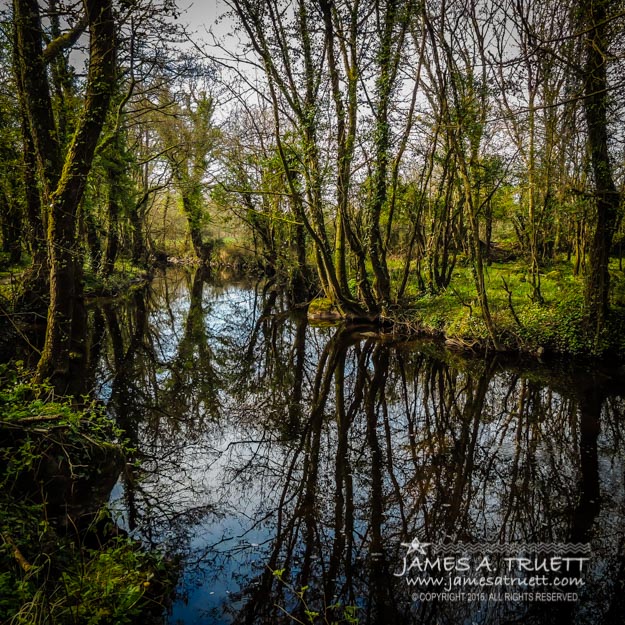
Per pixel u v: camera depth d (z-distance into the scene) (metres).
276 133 14.23
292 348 14.78
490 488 6.34
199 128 22.67
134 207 21.86
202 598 4.28
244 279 34.00
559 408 9.05
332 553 5.01
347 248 20.03
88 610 3.43
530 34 5.98
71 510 4.93
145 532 5.27
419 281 18.98
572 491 6.17
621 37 8.84
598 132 10.20
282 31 13.90
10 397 4.34
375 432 8.43
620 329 11.08
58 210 6.41
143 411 9.10
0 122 9.75
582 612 4.17
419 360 12.95
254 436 8.26
